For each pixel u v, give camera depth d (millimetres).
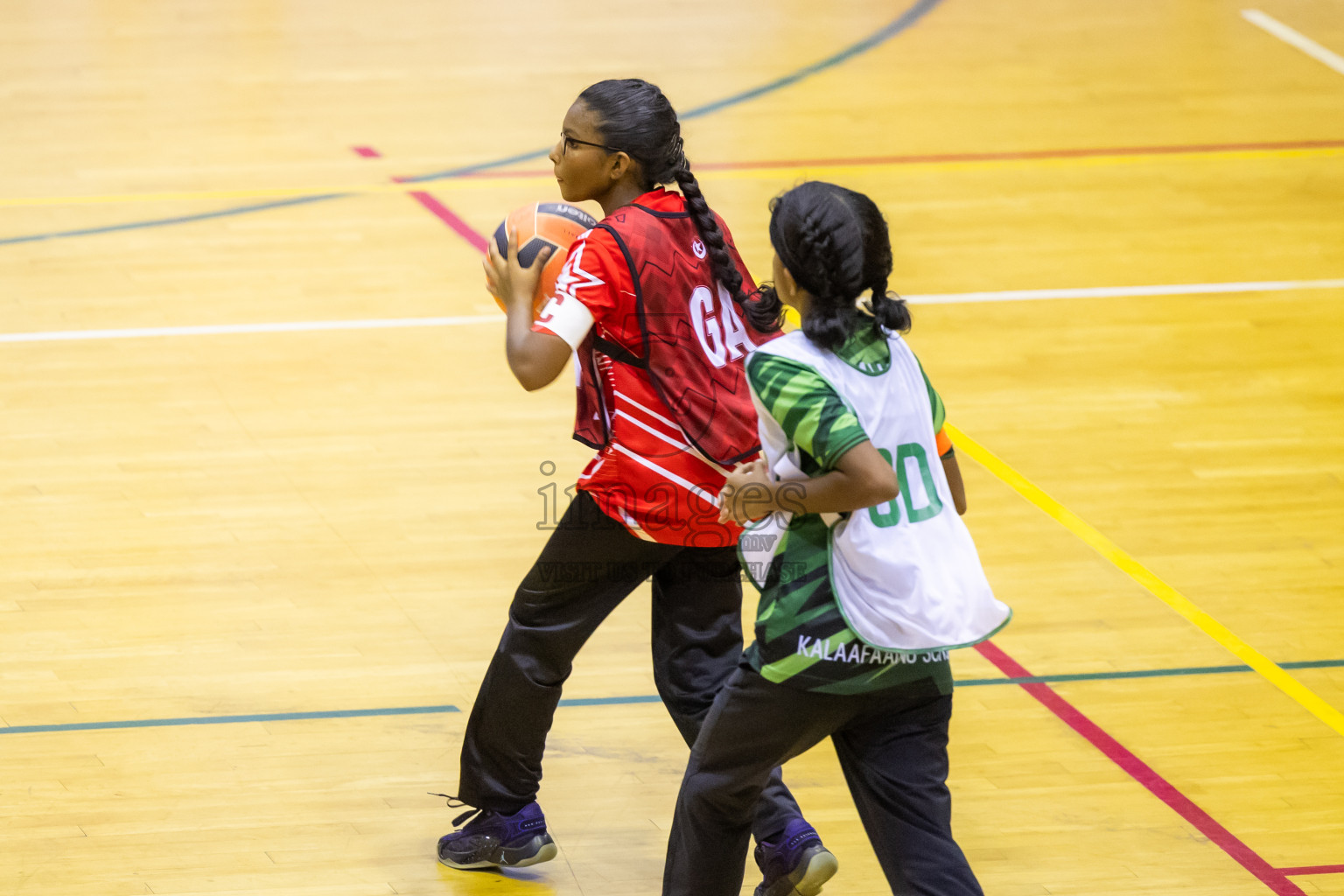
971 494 16359
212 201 25406
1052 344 20359
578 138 9375
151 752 11727
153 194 25656
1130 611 14086
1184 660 13281
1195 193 26281
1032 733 12203
